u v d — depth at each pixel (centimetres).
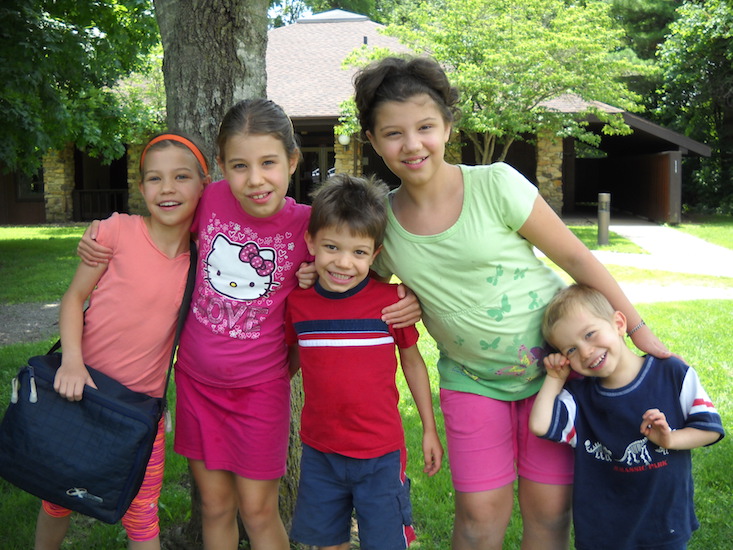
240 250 240
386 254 237
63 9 1038
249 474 242
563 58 1480
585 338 220
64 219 1994
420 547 304
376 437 233
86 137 1265
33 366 235
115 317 243
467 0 1470
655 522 220
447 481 361
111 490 227
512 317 232
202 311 244
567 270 235
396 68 221
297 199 2084
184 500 341
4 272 1090
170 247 249
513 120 1456
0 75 920
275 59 2206
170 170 238
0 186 2012
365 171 1997
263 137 225
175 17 282
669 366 221
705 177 2331
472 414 240
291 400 302
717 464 368
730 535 303
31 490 230
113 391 239
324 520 239
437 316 236
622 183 2297
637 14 2505
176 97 285
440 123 223
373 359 233
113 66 1143
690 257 1180
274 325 245
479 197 226
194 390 247
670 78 2236
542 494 239
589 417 226
